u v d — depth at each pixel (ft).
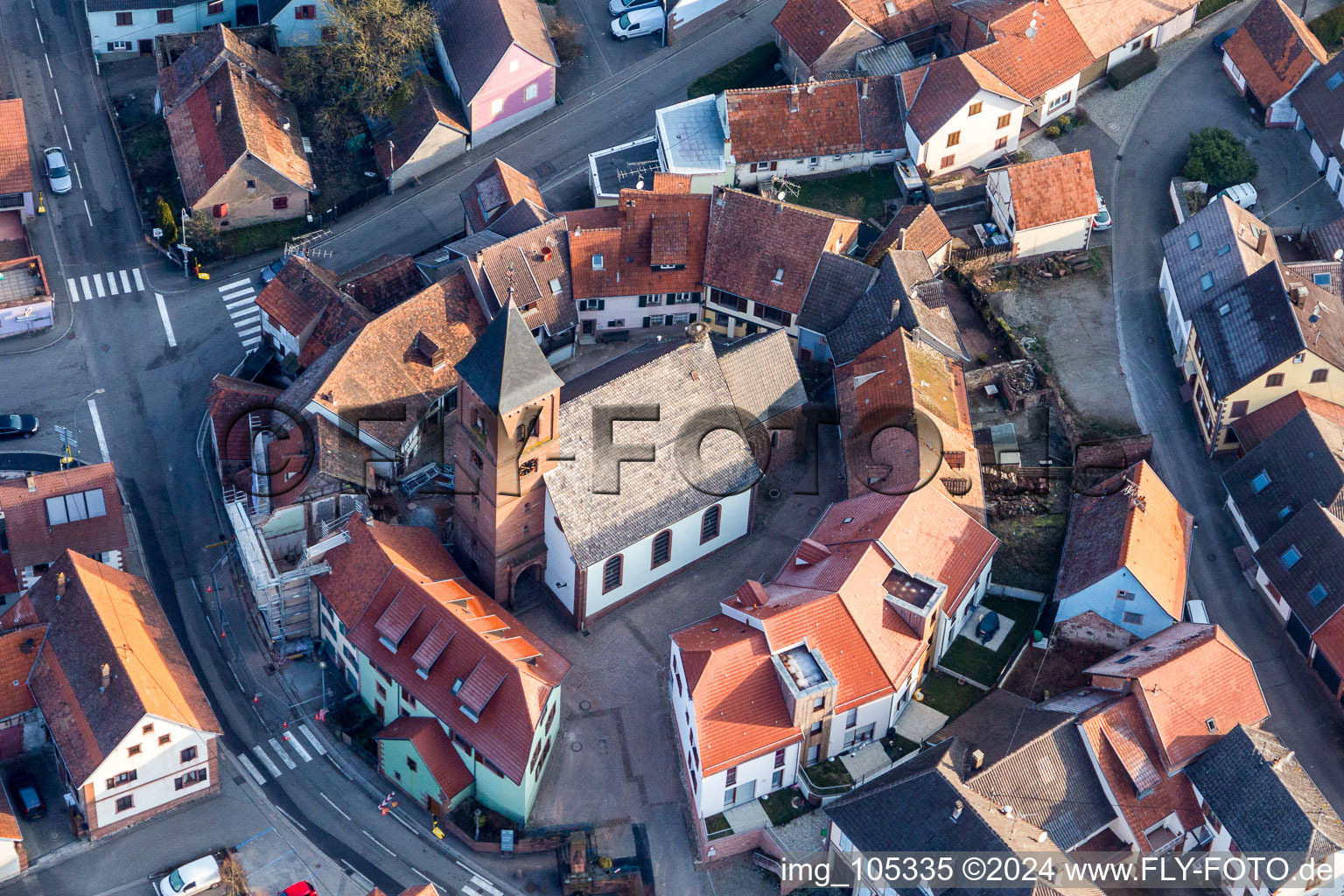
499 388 383.24
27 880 377.91
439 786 385.91
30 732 399.24
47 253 499.92
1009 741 382.83
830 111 513.04
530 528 414.41
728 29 567.18
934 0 542.98
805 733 383.24
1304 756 394.52
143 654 393.29
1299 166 512.63
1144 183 513.86
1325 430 427.74
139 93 541.75
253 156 500.33
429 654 387.55
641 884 380.37
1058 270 492.54
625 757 401.29
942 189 504.84
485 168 530.27
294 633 420.77
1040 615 419.13
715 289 480.23
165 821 390.63
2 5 560.61
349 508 427.74
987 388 463.83
